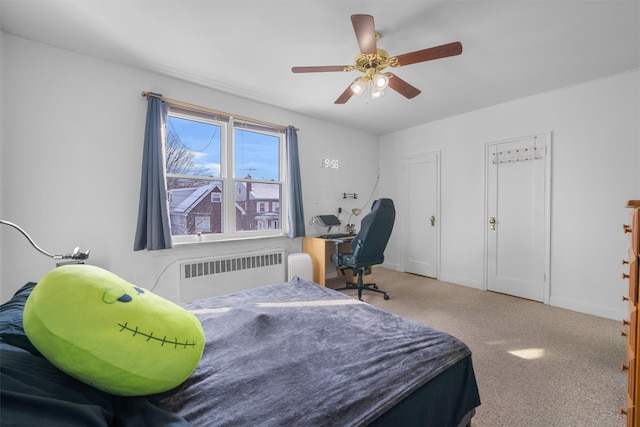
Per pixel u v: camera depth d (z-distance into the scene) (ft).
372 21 4.98
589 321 8.60
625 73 8.52
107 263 7.89
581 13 5.93
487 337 7.58
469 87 9.70
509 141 11.06
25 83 6.78
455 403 3.63
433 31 6.61
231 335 4.15
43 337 2.25
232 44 7.11
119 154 8.05
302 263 11.02
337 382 3.06
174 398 2.84
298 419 2.53
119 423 2.42
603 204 8.98
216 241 9.84
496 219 11.53
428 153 13.85
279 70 8.46
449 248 13.15
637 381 3.38
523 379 5.77
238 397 2.84
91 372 2.32
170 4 5.66
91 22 6.23
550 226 10.05
